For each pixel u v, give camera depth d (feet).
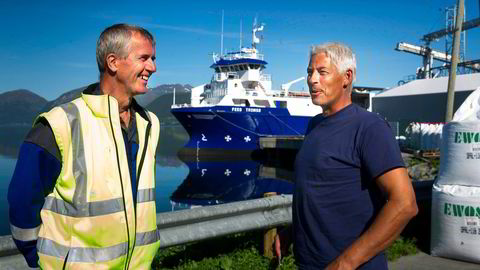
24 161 5.33
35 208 5.50
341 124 6.59
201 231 11.49
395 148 6.13
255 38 117.08
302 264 6.91
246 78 112.16
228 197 57.88
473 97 14.67
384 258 6.40
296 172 7.03
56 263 5.52
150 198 6.30
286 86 113.70
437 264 13.60
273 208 13.32
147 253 6.21
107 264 5.60
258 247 14.15
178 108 104.63
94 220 5.53
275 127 103.19
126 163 5.90
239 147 102.89
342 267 5.90
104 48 6.00
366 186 6.39
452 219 13.76
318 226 6.57
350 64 6.86
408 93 110.63
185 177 78.07
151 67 6.29
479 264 13.46
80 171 5.54
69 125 5.53
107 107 5.80
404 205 5.79
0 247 8.23
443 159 14.56
